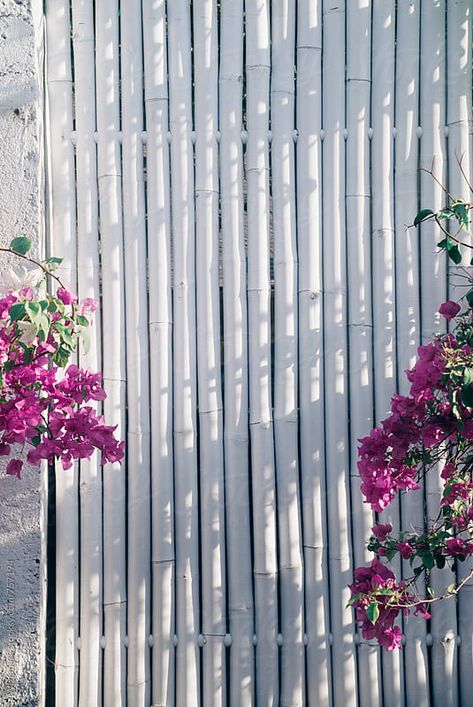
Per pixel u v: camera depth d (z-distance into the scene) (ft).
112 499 8.94
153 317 9.04
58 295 8.00
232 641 8.97
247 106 9.18
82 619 8.85
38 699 8.27
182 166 9.11
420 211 8.78
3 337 7.50
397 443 7.70
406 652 9.04
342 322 9.16
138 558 8.91
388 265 9.18
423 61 9.26
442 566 8.02
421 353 7.66
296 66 9.28
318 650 8.98
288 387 9.07
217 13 9.27
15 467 7.65
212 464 9.02
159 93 9.10
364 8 9.20
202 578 9.01
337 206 9.18
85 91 9.10
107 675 8.85
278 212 9.14
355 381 9.13
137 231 9.07
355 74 9.20
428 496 9.09
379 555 8.23
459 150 9.22
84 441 7.63
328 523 9.10
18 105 8.44
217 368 9.10
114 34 9.13
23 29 8.45
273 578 8.99
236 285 9.12
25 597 8.28
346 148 9.25
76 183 9.11
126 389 9.09
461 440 7.77
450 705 9.05
